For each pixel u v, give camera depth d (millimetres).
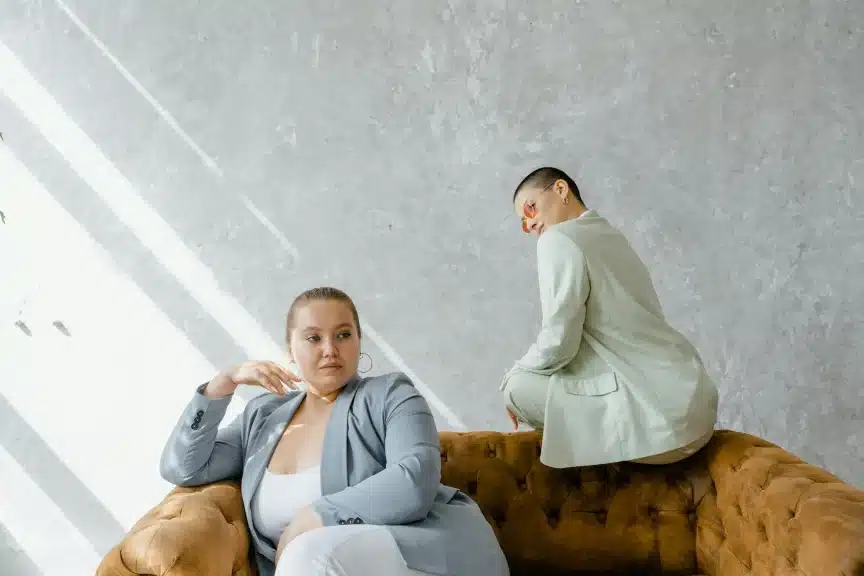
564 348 2471
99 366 3680
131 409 3676
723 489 2365
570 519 2553
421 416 2086
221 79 3734
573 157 3680
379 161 3705
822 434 3619
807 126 3674
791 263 3648
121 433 3670
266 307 3678
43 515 3658
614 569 2512
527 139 3684
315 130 3715
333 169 3705
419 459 1951
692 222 3662
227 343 3678
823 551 1638
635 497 2541
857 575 1540
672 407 2410
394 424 2064
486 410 3656
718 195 3666
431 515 1979
